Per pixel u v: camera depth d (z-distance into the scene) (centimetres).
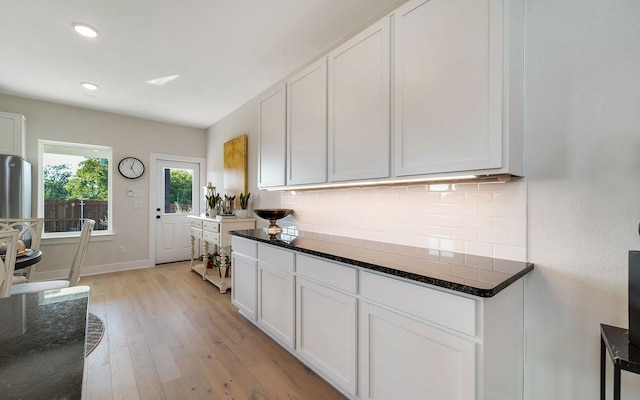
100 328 104
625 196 117
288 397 165
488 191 154
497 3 122
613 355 94
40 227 271
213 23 219
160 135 482
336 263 163
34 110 377
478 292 102
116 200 441
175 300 318
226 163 438
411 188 189
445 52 138
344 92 193
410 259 149
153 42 245
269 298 226
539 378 137
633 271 100
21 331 70
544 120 135
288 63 282
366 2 196
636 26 115
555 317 133
